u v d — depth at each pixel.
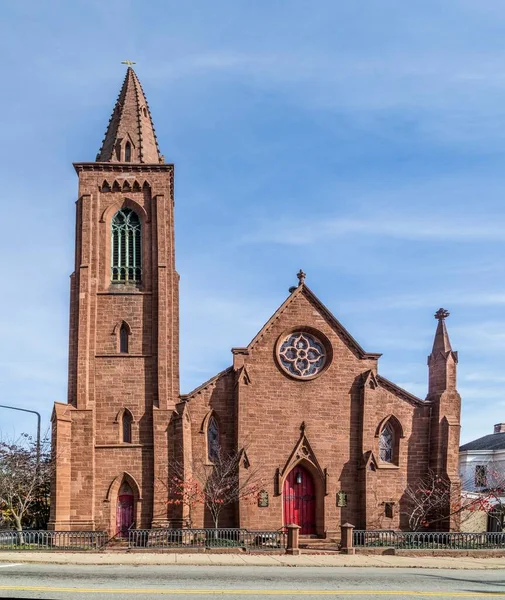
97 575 33.00
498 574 38.81
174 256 66.19
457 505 61.38
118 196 65.69
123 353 62.25
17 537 50.97
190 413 61.56
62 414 59.41
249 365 62.69
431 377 65.38
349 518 61.75
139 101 69.56
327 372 63.66
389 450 64.06
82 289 62.75
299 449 61.84
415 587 31.45
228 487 59.47
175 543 52.12
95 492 59.56
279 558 44.75
